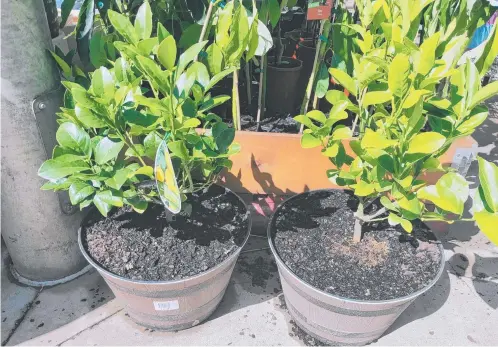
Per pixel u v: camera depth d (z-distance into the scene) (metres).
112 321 1.42
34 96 1.24
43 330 1.37
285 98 2.00
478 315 1.46
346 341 1.31
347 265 1.25
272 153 1.59
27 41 1.20
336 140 1.19
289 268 1.22
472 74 0.99
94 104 0.95
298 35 2.83
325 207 1.47
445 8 1.40
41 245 1.46
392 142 0.96
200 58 1.29
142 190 1.26
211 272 1.17
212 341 1.35
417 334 1.39
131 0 1.66
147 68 0.95
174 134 1.05
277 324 1.42
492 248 1.76
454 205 0.95
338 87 2.06
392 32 1.08
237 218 1.39
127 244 1.27
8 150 1.26
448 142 1.07
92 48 1.29
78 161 1.05
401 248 1.32
